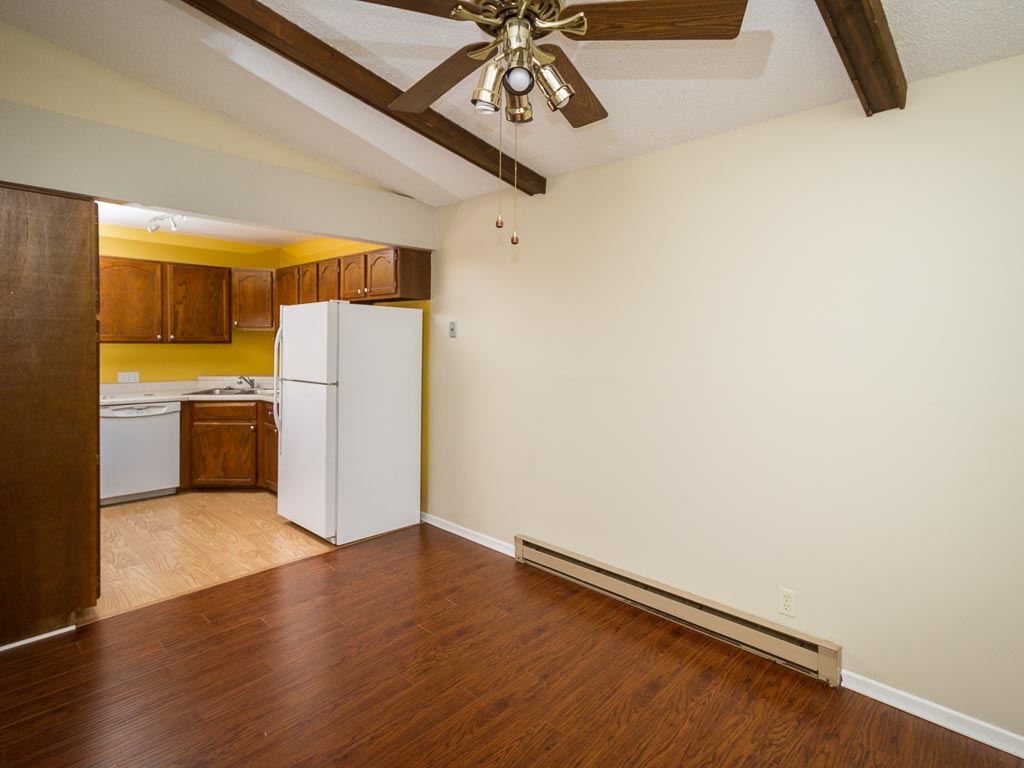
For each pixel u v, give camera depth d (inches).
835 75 78.6
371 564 131.4
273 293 207.3
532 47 56.9
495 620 105.7
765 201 92.6
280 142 122.5
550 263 126.2
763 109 89.4
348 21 83.1
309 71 93.4
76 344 98.7
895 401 80.9
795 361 90.1
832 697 83.9
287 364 153.1
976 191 73.7
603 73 86.0
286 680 86.3
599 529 119.3
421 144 119.4
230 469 189.5
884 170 80.7
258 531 152.5
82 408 100.1
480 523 146.1
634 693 84.3
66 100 94.2
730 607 99.0
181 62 96.6
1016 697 73.0
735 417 97.3
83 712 78.1
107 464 169.2
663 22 54.0
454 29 83.4
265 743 72.9
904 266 79.6
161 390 198.7
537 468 131.2
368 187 139.6
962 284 75.1
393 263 150.6
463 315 148.3
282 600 112.7
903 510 80.7
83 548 101.5
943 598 77.9
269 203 121.0
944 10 65.3
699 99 89.4
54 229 94.8
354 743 73.3
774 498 93.3
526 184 122.3
